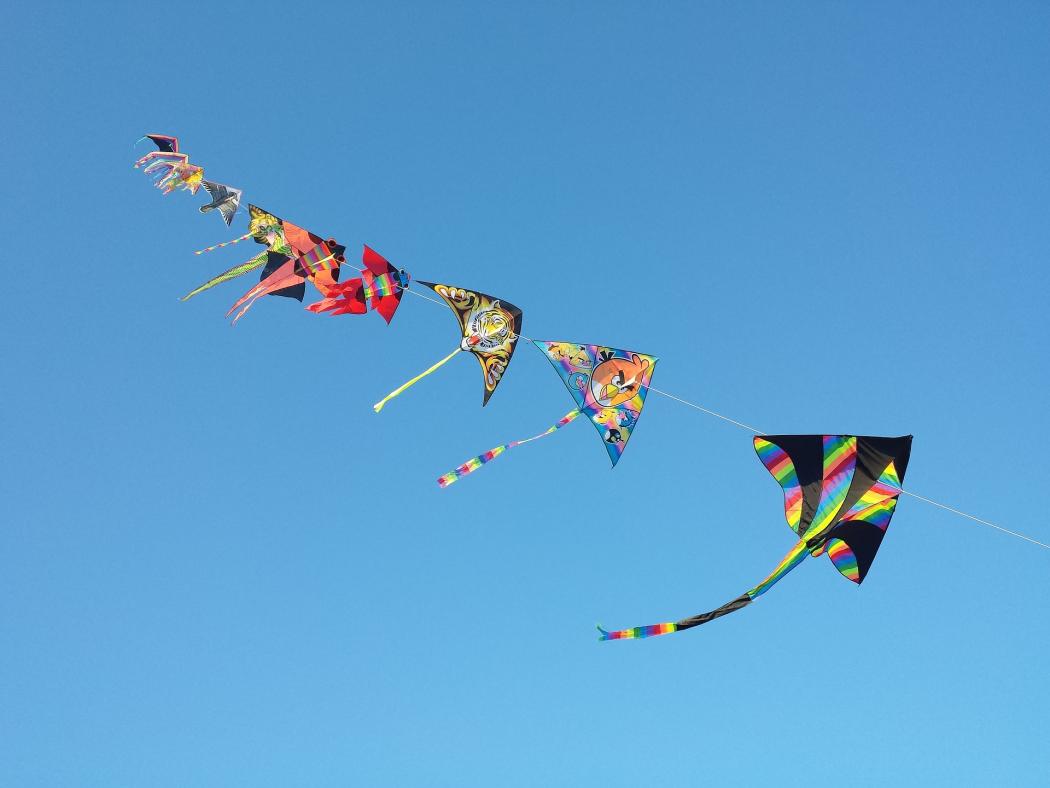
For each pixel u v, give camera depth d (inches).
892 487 335.3
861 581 343.3
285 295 371.2
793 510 337.4
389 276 371.2
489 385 366.0
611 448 362.3
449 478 359.9
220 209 366.9
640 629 297.7
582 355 365.7
